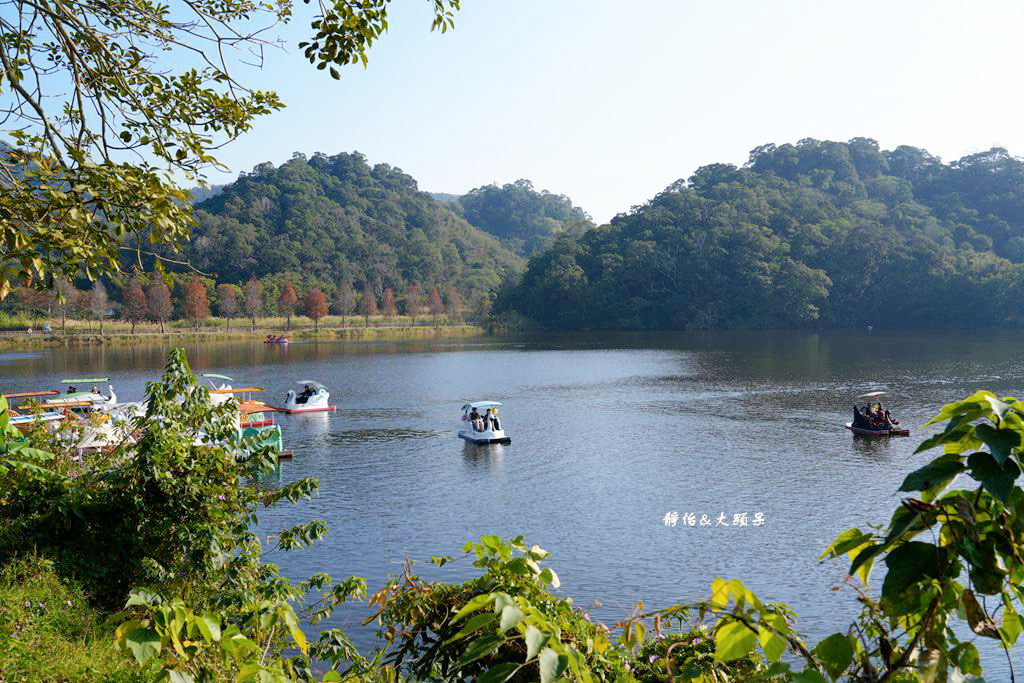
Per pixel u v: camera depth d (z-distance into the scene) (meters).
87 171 6.53
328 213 198.12
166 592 8.65
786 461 29.31
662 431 36.06
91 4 7.68
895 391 47.72
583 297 137.00
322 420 40.16
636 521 21.98
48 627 7.43
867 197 168.25
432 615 4.96
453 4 7.26
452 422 39.34
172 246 7.31
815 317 124.69
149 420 9.95
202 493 9.52
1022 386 48.69
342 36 7.38
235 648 3.24
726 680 3.73
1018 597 2.19
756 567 18.06
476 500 24.34
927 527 2.14
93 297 106.62
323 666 10.49
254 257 161.88
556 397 48.38
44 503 9.80
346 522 21.75
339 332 124.56
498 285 191.50
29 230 6.71
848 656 2.27
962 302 119.56
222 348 92.88
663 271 137.62
